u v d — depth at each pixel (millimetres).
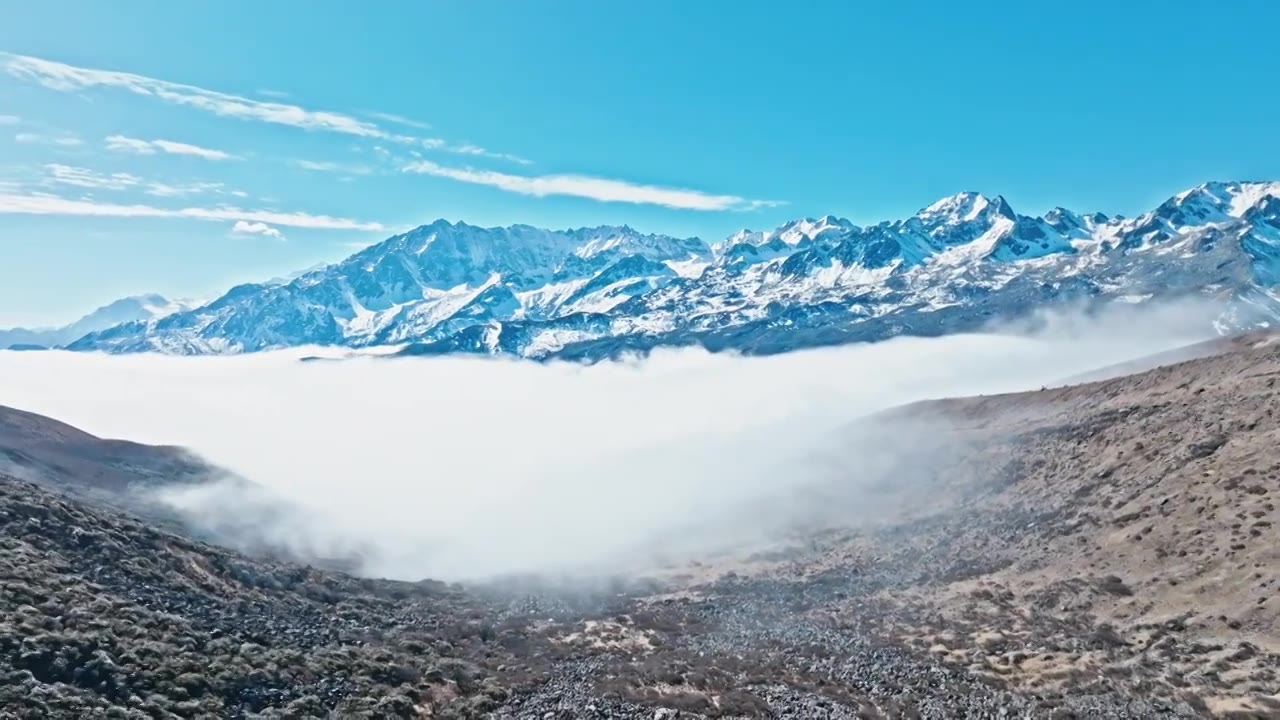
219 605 52500
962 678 46781
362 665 45688
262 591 60250
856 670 50344
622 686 45875
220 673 39781
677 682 47469
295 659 44156
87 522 57219
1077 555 64250
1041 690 43438
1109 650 47219
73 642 37500
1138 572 56656
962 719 40812
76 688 34344
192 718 35094
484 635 61031
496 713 42281
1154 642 46688
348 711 39031
